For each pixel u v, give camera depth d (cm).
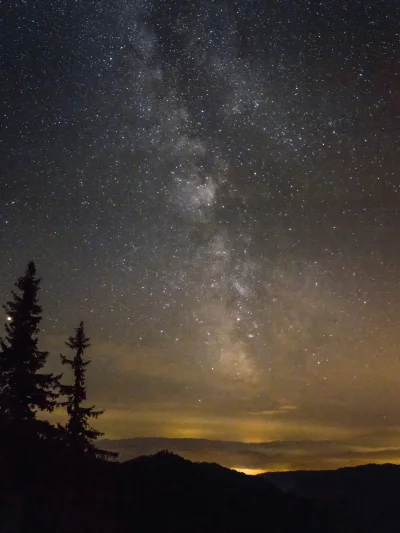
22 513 2488
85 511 2639
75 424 3089
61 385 2988
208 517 2933
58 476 2784
